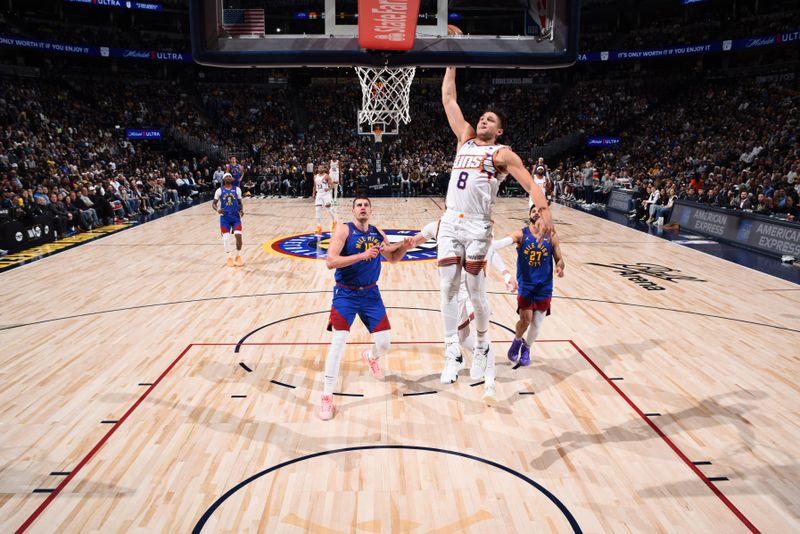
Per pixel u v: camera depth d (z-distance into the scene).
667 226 16.61
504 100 36.12
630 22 36.94
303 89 36.81
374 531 3.62
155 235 15.55
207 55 5.80
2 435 4.80
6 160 19.14
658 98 33.12
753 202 15.41
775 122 24.73
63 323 7.92
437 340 7.23
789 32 26.80
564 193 25.27
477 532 3.61
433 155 30.58
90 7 33.69
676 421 5.10
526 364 6.19
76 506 3.86
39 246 13.92
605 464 4.40
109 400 5.50
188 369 6.29
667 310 8.57
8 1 31.42
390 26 5.68
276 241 14.57
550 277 5.98
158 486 4.09
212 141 31.06
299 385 5.88
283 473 4.27
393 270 11.34
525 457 4.50
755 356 6.68
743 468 4.35
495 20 5.94
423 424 5.04
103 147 25.72
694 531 3.62
